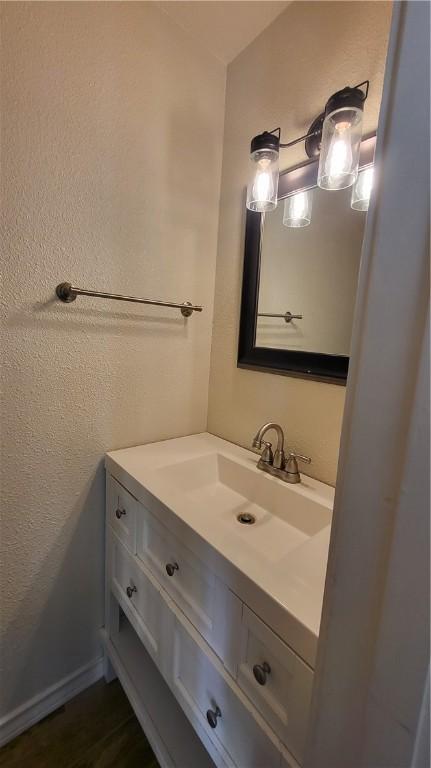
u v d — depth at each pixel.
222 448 1.26
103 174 1.01
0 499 0.96
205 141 1.25
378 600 0.33
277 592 0.59
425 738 0.31
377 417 0.32
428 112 0.27
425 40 0.27
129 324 1.15
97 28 0.95
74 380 1.05
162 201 1.16
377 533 0.33
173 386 1.31
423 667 0.30
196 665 0.77
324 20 0.95
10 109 0.83
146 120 1.08
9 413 0.94
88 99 0.96
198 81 1.19
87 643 1.22
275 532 0.94
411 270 0.29
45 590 1.08
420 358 0.28
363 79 0.88
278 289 1.13
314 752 0.43
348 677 0.37
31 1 0.83
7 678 1.04
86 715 1.14
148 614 0.95
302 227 1.04
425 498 0.29
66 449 1.06
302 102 1.02
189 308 1.24
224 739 0.70
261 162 0.98
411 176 0.28
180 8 1.06
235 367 1.30
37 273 0.93
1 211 0.85
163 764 0.92
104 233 1.04
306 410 1.06
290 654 0.55
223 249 1.32
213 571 0.71
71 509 1.10
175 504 0.85
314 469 1.05
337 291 0.96
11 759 1.02
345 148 0.79
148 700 1.05
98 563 1.20
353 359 0.34
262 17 1.08
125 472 1.03
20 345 0.93
